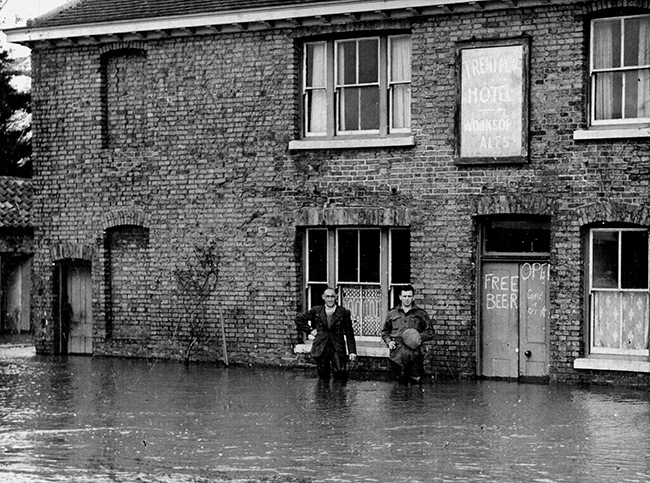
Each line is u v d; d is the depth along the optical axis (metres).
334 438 15.07
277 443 14.73
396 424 16.12
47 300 25.62
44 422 16.50
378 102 22.36
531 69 20.73
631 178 19.94
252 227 23.22
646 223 19.80
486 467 13.19
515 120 20.81
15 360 24.59
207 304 23.75
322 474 12.88
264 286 23.14
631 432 15.43
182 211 23.92
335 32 22.33
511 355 21.22
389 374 21.89
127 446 14.62
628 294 20.25
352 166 22.23
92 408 17.78
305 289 22.95
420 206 21.62
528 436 15.15
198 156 23.73
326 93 22.72
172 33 23.81
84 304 25.66
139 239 24.58
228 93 23.41
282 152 22.89
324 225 22.53
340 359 21.03
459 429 15.70
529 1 20.58
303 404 18.06
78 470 13.20
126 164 24.48
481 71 21.11
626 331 20.28
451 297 21.38
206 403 18.22
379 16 21.80
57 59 25.16
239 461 13.62
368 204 22.09
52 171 25.30
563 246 20.44
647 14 20.19
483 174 21.09
